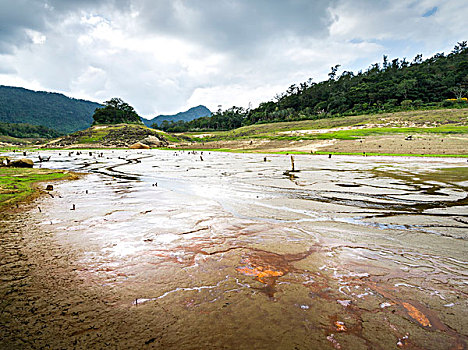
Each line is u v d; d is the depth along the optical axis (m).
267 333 3.04
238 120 136.62
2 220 7.44
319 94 128.50
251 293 3.84
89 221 7.36
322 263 4.84
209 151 56.66
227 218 7.75
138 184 14.39
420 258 5.10
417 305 3.59
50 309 3.47
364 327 3.15
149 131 100.06
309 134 63.41
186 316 3.34
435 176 16.61
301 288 3.98
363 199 10.54
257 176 17.55
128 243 5.77
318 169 21.31
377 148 39.28
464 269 4.66
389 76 114.88
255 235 6.31
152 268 4.62
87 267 4.66
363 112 90.56
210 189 12.79
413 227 7.04
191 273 4.44
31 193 11.02
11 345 2.83
